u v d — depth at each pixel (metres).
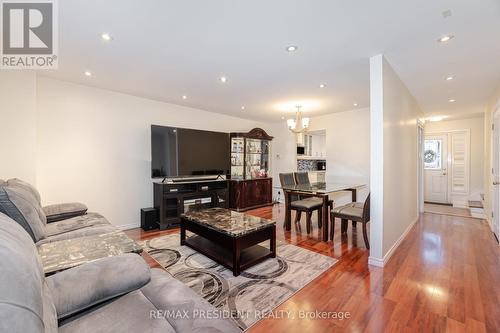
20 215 1.78
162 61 2.68
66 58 2.59
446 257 2.78
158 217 3.99
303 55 2.53
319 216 3.95
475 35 2.12
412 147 4.05
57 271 1.39
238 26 1.99
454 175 6.15
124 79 3.26
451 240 3.38
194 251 2.94
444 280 2.25
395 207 3.02
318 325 1.66
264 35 2.13
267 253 2.72
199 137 4.68
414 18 1.87
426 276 2.33
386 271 2.43
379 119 2.52
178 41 2.24
